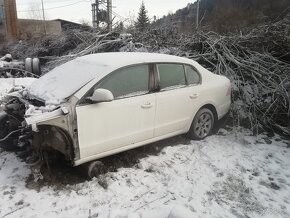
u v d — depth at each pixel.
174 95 5.12
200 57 8.35
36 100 4.41
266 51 8.25
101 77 4.28
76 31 13.31
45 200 3.86
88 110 4.07
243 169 4.92
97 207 3.79
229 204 4.02
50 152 4.33
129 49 10.10
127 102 4.48
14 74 12.02
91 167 4.29
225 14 20.31
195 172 4.73
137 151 5.20
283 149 5.74
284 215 3.86
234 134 6.31
